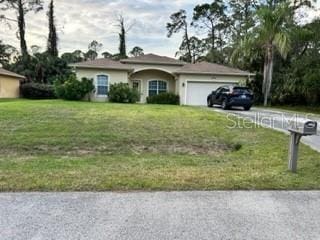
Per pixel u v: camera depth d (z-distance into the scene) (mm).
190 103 25578
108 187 4879
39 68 36375
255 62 30281
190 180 5281
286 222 3787
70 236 3375
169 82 27828
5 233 3422
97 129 10281
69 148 8320
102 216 3875
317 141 9148
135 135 9633
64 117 12539
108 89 24859
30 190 4727
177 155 7871
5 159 6988
